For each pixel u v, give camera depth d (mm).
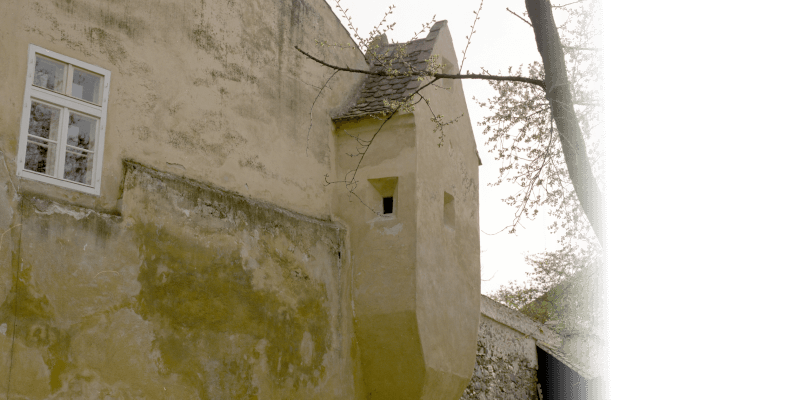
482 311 13523
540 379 15250
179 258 7223
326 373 8859
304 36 9820
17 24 6160
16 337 5594
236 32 8672
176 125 7641
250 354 7812
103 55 6934
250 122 8648
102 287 6375
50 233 6031
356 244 9617
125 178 6848
